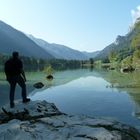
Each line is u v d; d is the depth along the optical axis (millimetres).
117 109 29422
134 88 48719
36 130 11891
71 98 39188
